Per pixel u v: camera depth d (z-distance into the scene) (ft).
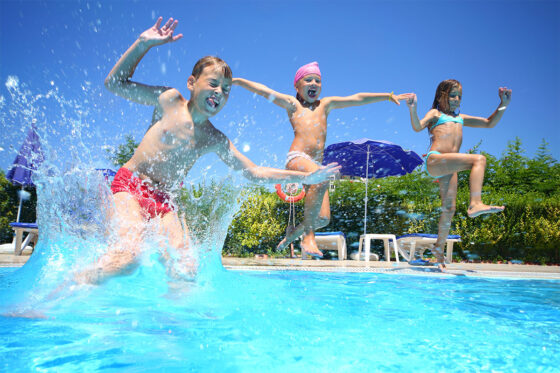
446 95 16.10
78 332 5.36
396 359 4.66
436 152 15.75
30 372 3.99
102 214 8.09
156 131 8.77
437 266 17.01
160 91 8.89
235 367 4.28
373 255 25.35
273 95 12.80
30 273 8.52
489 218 28.40
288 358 4.60
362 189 30.07
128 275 7.65
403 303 8.61
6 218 28.07
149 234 8.32
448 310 7.93
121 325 5.73
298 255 29.84
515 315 7.61
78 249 7.82
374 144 22.68
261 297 8.34
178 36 8.22
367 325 6.29
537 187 39.17
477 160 14.49
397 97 14.30
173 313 6.48
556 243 27.73
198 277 8.83
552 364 4.60
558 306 8.77
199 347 4.91
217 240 10.76
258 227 28.78
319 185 12.10
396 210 29.78
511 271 17.39
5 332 5.30
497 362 4.64
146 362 4.36
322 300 8.50
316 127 12.63
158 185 8.98
